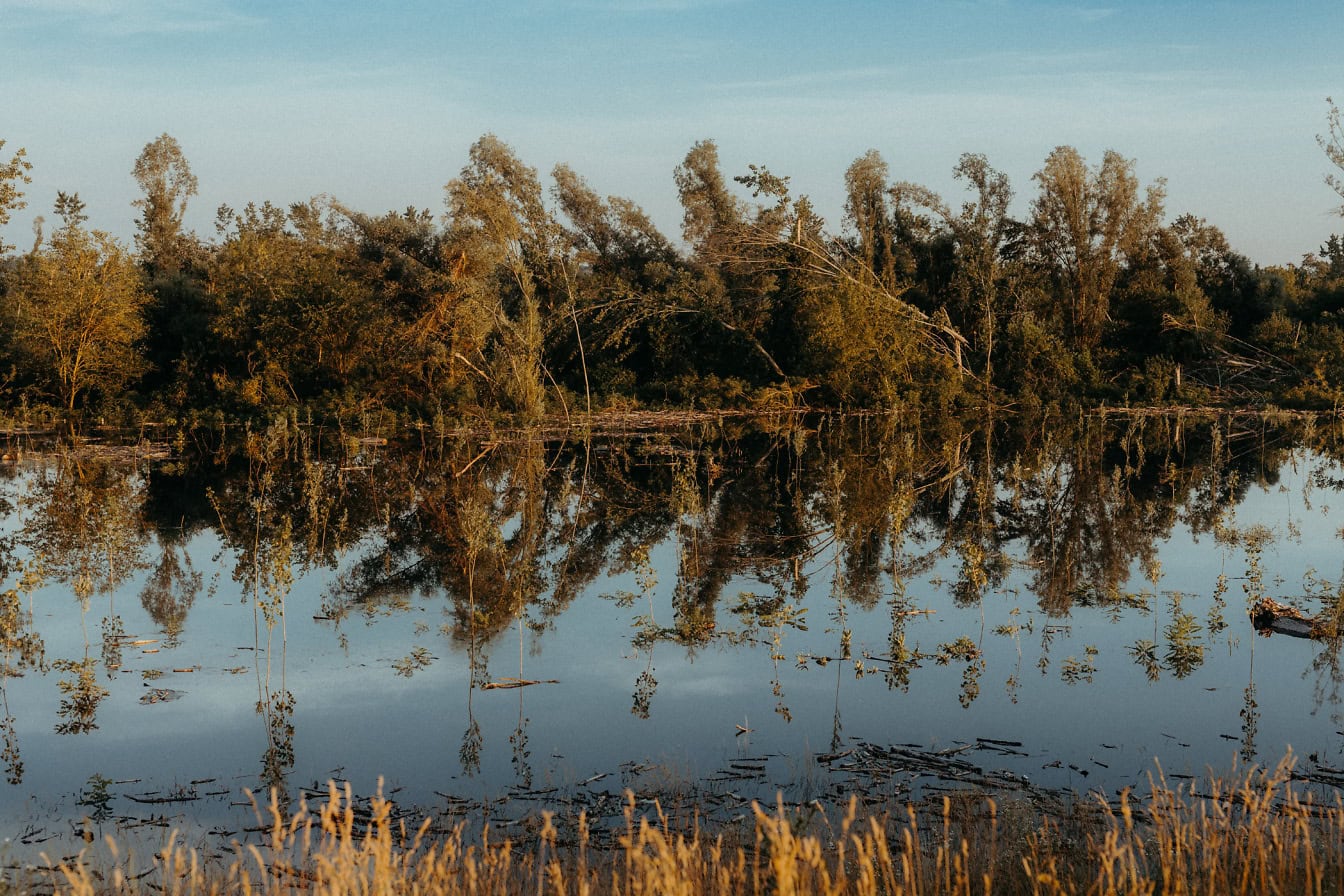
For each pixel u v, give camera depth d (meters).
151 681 11.61
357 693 11.16
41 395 43.47
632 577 17.03
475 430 38.44
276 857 6.80
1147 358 49.16
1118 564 17.34
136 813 8.22
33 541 20.08
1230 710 10.30
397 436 37.88
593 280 53.25
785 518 22.28
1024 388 44.88
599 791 8.54
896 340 43.91
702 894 5.79
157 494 25.83
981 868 6.53
